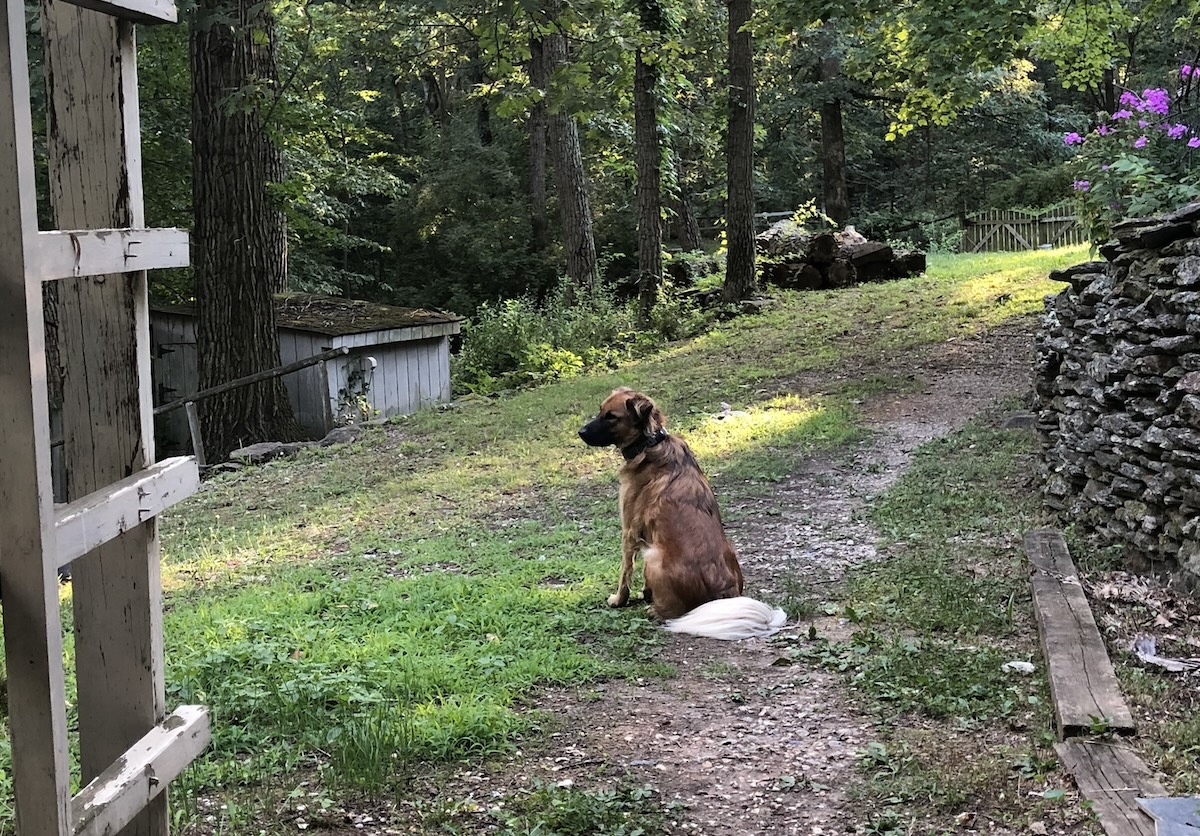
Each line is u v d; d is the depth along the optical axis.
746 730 4.54
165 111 20.44
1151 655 4.91
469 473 11.38
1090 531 7.07
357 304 18.80
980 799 3.71
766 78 33.78
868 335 16.36
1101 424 6.95
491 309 22.20
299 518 10.22
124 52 2.55
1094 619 5.25
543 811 3.72
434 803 3.83
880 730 4.43
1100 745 3.95
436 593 6.70
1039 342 8.69
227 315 14.91
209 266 14.88
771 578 6.93
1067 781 3.76
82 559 2.68
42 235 2.10
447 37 31.03
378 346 17.34
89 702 2.73
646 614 6.25
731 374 15.06
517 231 38.47
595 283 23.03
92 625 2.70
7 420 2.06
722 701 4.89
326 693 4.80
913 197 38.97
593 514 9.20
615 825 3.64
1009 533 7.28
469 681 5.03
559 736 4.49
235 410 14.99
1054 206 28.25
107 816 2.30
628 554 6.41
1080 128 36.03
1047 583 5.79
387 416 17.48
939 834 3.51
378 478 11.78
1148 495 6.20
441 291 39.84
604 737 4.48
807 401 12.80
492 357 19.95
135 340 2.64
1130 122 11.30
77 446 2.71
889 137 18.31
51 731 2.12
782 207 40.16
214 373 15.05
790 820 3.71
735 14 19.56
